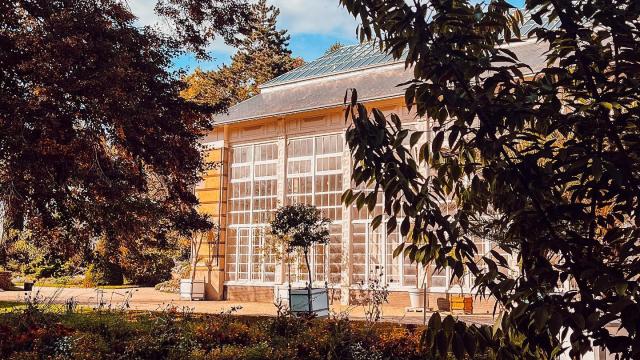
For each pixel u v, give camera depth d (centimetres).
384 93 2352
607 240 282
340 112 2567
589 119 283
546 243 265
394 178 270
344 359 842
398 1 292
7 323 920
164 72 1470
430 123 2164
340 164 2553
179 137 1526
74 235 1471
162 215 1636
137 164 1493
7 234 1407
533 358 282
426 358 796
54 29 1210
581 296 252
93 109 1219
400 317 1895
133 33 1388
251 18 1659
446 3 288
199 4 1537
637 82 277
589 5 292
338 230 2525
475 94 287
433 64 287
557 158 275
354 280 2450
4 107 1145
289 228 2175
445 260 277
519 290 258
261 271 2727
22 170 1212
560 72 292
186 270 3192
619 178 245
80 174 1299
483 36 320
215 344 886
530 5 307
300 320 1003
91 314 1120
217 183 2891
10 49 1204
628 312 232
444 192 322
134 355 806
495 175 293
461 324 268
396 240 2373
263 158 2811
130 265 1852
